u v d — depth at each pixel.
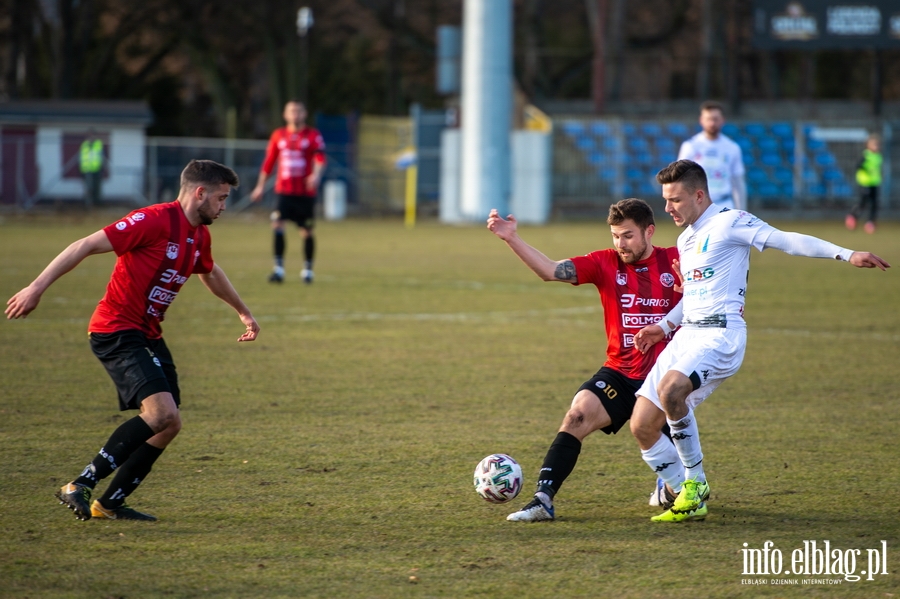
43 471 19.91
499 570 14.89
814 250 16.62
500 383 29.53
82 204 114.56
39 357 32.12
